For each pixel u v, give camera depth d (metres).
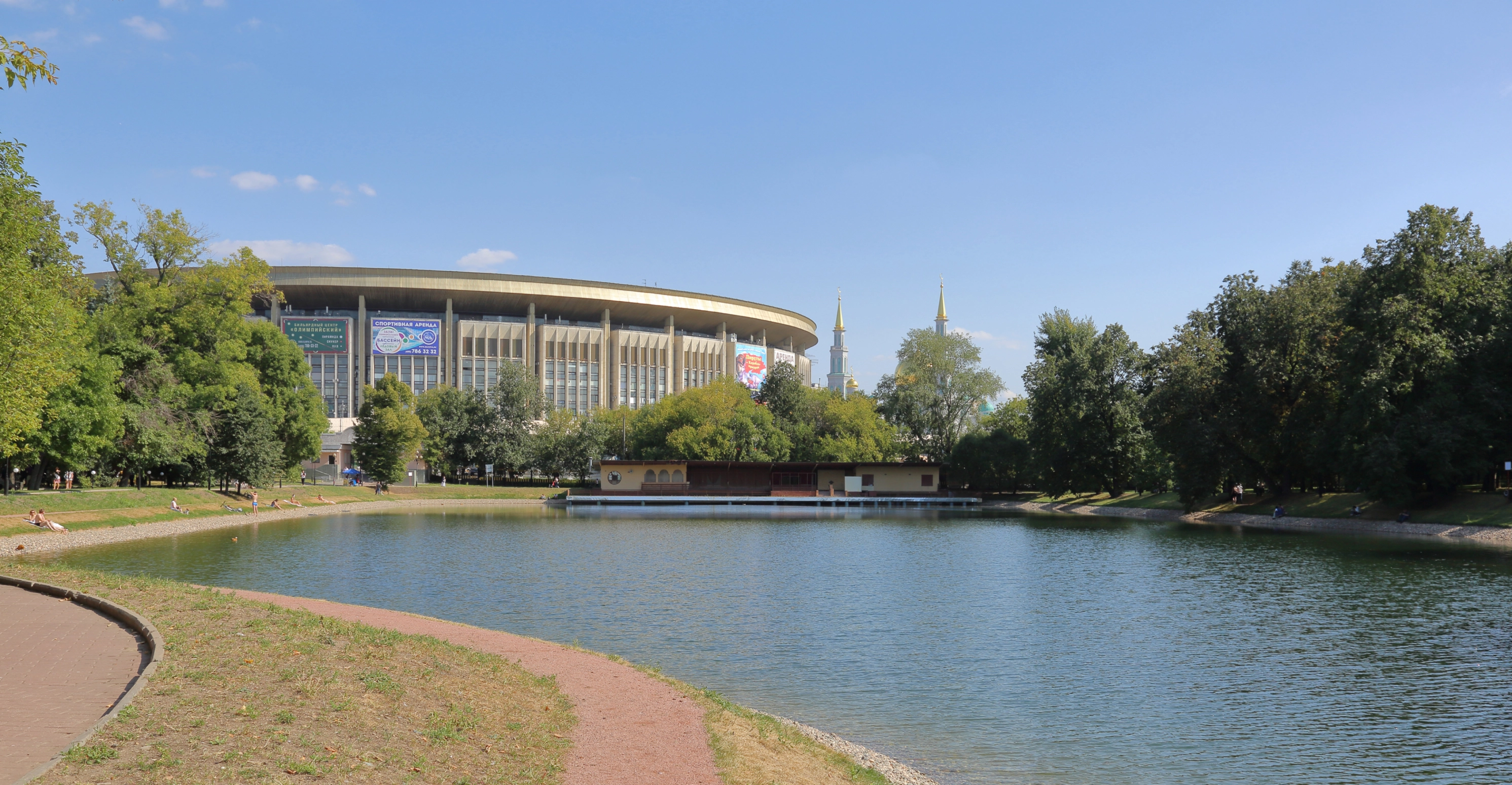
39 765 8.81
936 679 20.39
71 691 11.97
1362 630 25.78
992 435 107.94
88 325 60.03
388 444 102.50
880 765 14.49
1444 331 56.84
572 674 17.17
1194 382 68.38
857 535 60.28
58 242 49.31
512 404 120.44
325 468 123.62
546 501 103.81
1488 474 57.69
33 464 59.00
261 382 85.75
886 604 30.55
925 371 115.00
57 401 52.56
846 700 18.58
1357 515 61.78
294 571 38.09
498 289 161.62
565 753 11.83
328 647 14.88
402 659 14.95
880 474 105.56
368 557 44.03
